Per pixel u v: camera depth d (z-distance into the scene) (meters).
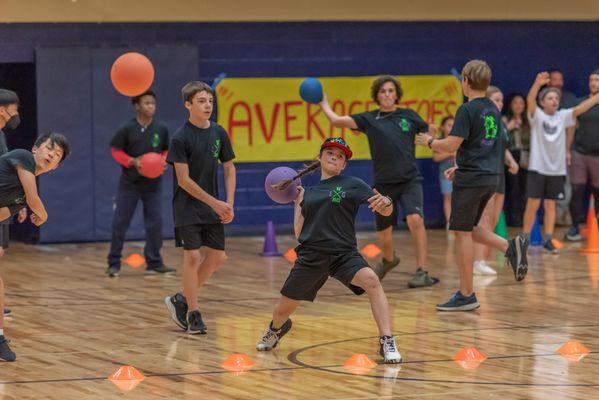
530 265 14.39
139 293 12.51
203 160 9.68
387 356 8.45
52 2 17.11
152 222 14.16
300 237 8.73
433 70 18.84
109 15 17.36
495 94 13.89
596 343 9.23
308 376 8.06
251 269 14.44
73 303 11.80
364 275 8.54
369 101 18.62
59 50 17.03
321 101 12.56
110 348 9.26
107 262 15.13
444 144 10.68
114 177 17.39
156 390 7.68
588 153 16.77
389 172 12.57
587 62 19.55
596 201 17.08
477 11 18.94
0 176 8.45
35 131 17.48
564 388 7.61
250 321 10.53
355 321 10.43
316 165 8.89
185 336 9.78
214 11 17.86
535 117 15.73
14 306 11.61
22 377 8.15
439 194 18.97
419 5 18.69
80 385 7.87
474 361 8.52
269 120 18.28
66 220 17.28
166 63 17.48
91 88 17.20
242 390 7.64
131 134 13.80
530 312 10.82
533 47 19.23
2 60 17.00
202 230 9.84
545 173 15.80
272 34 18.19
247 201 18.31
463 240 10.92
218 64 18.00
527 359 8.59
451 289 12.41
